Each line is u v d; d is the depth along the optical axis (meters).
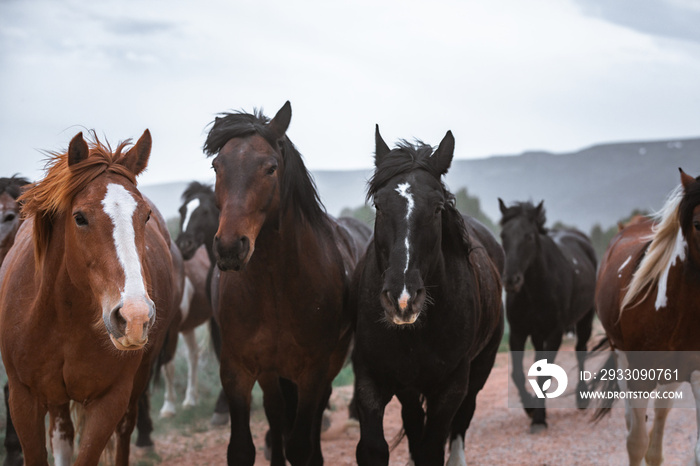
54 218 3.78
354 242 6.25
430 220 4.05
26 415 3.94
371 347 4.40
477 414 8.80
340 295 5.04
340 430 7.97
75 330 3.77
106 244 3.34
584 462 6.36
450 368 4.43
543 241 8.77
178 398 9.34
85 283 3.56
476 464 6.43
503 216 8.76
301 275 4.70
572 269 9.16
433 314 4.30
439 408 4.49
